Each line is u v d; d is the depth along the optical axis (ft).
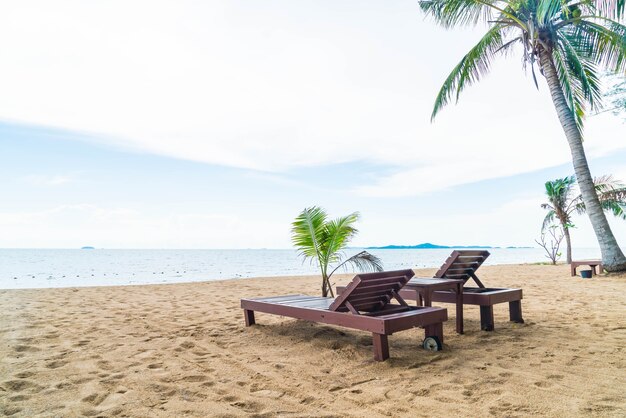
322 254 23.80
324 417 7.54
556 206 65.16
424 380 9.60
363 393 8.84
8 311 20.76
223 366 11.09
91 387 9.37
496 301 15.02
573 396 8.25
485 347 12.64
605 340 13.10
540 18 25.82
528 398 8.21
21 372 10.40
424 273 46.70
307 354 12.29
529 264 71.82
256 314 19.85
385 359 11.27
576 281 33.53
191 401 8.49
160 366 11.13
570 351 11.84
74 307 22.34
